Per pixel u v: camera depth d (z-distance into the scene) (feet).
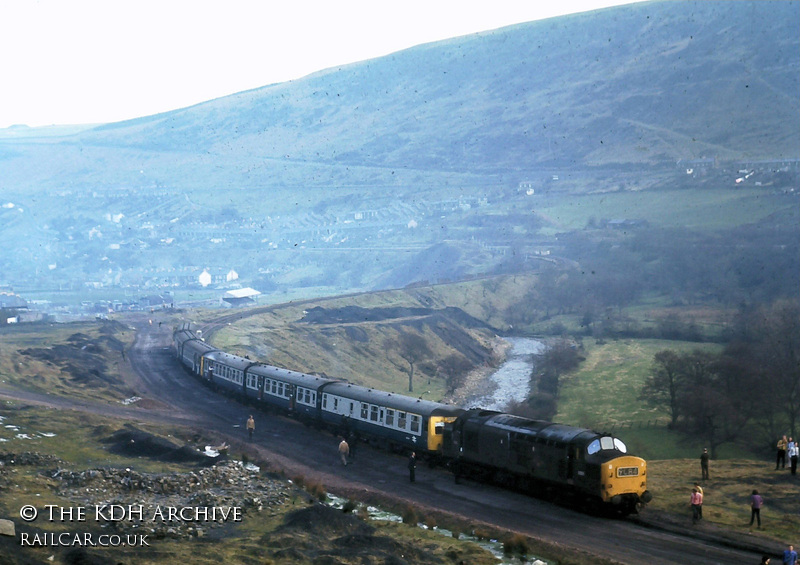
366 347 516.73
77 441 180.14
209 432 206.08
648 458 304.71
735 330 543.39
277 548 107.34
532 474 144.56
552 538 120.78
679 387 362.74
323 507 124.47
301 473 164.25
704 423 323.16
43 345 382.83
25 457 151.53
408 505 139.23
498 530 122.93
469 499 145.89
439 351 554.46
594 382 450.71
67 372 305.32
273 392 245.65
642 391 391.24
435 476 166.30
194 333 434.71
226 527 119.24
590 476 132.16
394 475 166.71
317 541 112.57
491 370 537.24
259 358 418.72
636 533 123.44
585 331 636.89
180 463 164.14
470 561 108.17
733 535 120.57
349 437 193.47
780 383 338.34
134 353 407.64
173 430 205.36
